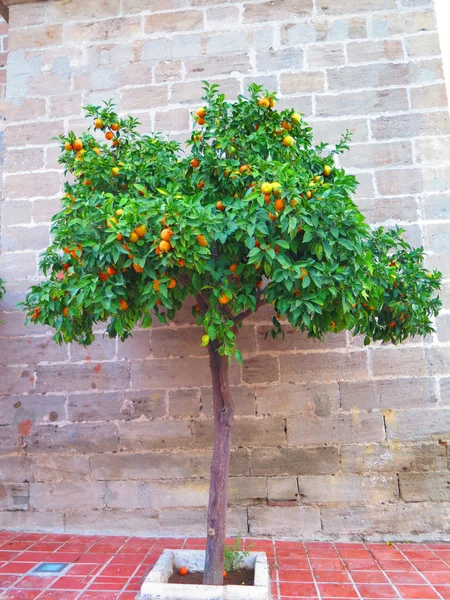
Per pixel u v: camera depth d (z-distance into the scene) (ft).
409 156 17.19
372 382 15.94
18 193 18.37
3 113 21.09
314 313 10.48
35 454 16.42
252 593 10.24
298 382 16.06
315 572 12.55
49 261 12.29
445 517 14.99
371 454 15.51
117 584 11.83
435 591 11.37
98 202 10.59
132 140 14.47
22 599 11.06
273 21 18.72
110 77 18.99
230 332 9.87
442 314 16.11
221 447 11.45
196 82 18.51
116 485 15.97
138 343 16.84
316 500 15.34
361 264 9.93
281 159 11.75
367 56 18.08
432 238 16.58
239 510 15.43
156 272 9.75
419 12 18.30
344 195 10.24
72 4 19.88
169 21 19.21
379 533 15.02
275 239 9.69
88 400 16.62
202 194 10.22
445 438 15.46
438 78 17.67
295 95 17.98
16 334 17.34
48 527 15.90
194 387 16.31
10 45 19.74
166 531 15.49
